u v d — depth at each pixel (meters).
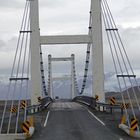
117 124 31.94
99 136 24.41
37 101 52.62
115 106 42.31
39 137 24.64
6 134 25.05
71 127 30.06
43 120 36.38
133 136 24.23
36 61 54.25
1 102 82.94
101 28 54.44
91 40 56.31
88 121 34.75
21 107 39.66
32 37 54.62
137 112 44.69
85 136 24.45
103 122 33.69
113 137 23.92
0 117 41.78
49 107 61.81
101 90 53.03
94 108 52.03
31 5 55.12
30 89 53.56
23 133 25.05
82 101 76.19
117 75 35.75
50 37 56.84
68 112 46.97
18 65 35.16
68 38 57.16
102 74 53.34
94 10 54.72
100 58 53.69
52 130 28.33
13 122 35.66
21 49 36.62
